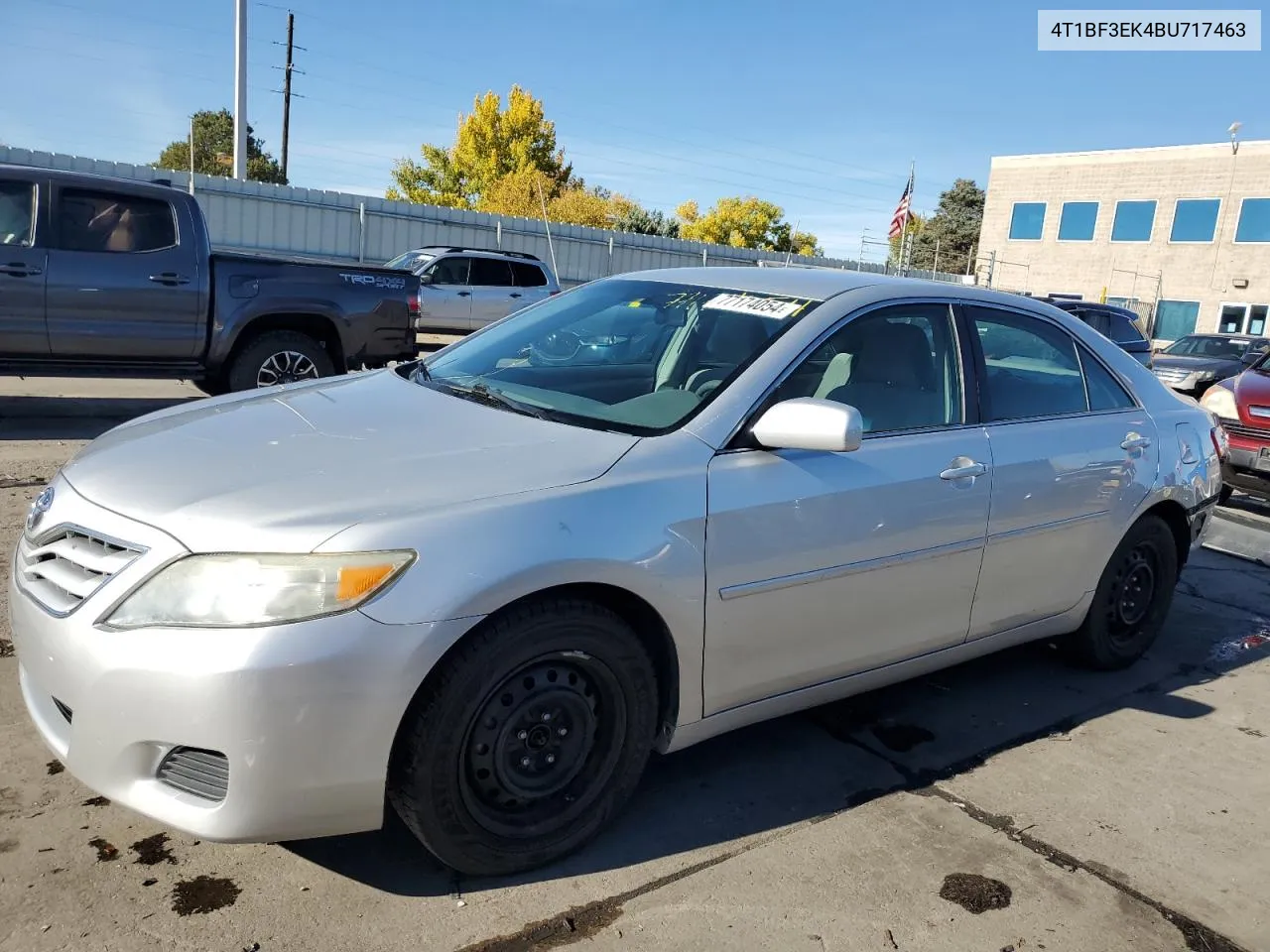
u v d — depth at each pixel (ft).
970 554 11.44
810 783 10.74
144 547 7.54
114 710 7.32
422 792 7.84
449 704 7.78
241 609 7.19
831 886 8.90
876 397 10.96
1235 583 19.76
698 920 8.27
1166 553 14.56
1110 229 129.18
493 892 8.42
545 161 160.86
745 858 9.23
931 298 11.91
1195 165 121.39
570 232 92.53
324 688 7.22
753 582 9.40
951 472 11.05
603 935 8.00
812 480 9.83
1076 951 8.32
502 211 142.82
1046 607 12.92
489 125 157.69
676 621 8.90
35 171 24.36
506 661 8.02
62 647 7.60
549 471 8.61
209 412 10.32
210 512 7.67
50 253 24.36
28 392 31.19
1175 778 11.49
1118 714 13.16
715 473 9.24
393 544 7.52
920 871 9.25
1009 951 8.25
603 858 9.07
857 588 10.34
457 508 7.92
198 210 26.48
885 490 10.38
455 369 11.78
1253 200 117.50
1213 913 9.00
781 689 10.14
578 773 8.86
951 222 248.93
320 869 8.55
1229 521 25.00
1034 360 12.97
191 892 8.12
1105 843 10.00
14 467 20.98
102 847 8.57
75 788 9.39
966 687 13.75
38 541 8.41
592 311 12.36
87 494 8.34
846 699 13.03
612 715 8.89
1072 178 131.95
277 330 28.19
